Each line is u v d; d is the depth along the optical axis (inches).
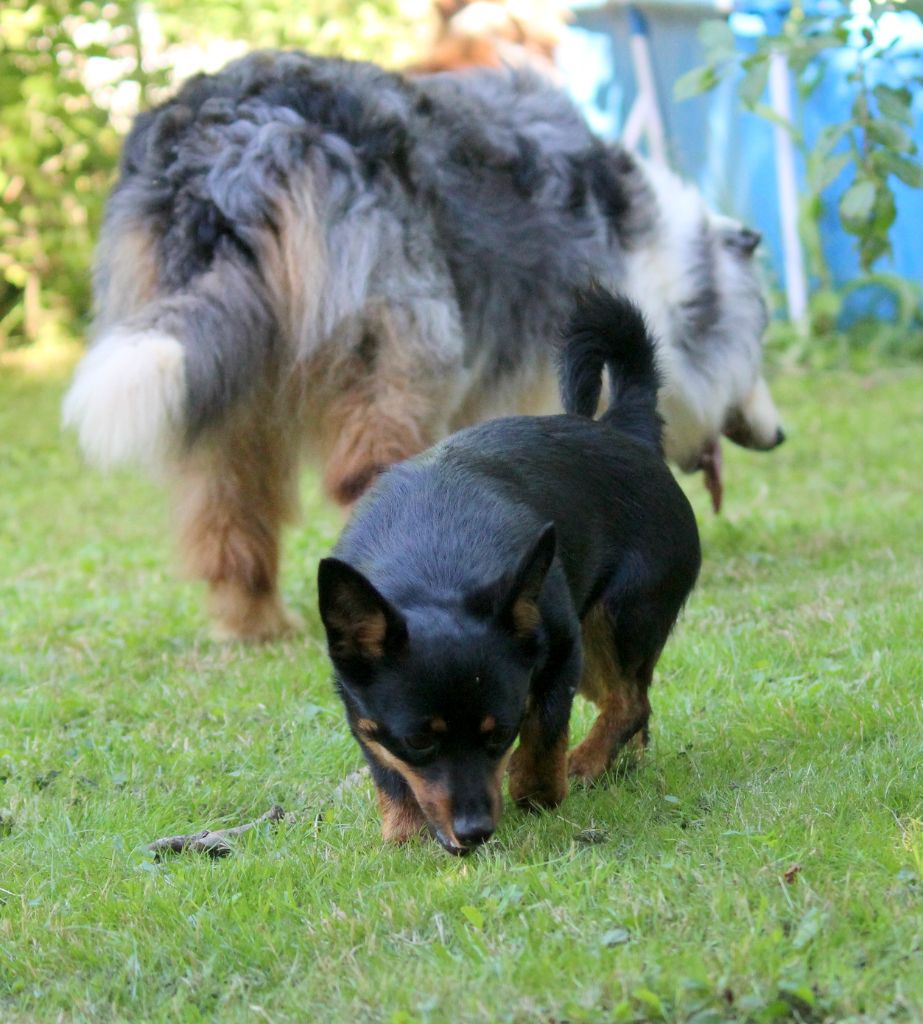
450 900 154.0
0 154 579.8
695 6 642.8
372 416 266.8
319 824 186.4
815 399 588.4
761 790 178.1
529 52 376.5
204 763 213.8
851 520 369.4
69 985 144.7
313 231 259.3
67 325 698.8
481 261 282.2
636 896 147.9
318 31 603.2
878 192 275.3
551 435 192.1
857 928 136.9
